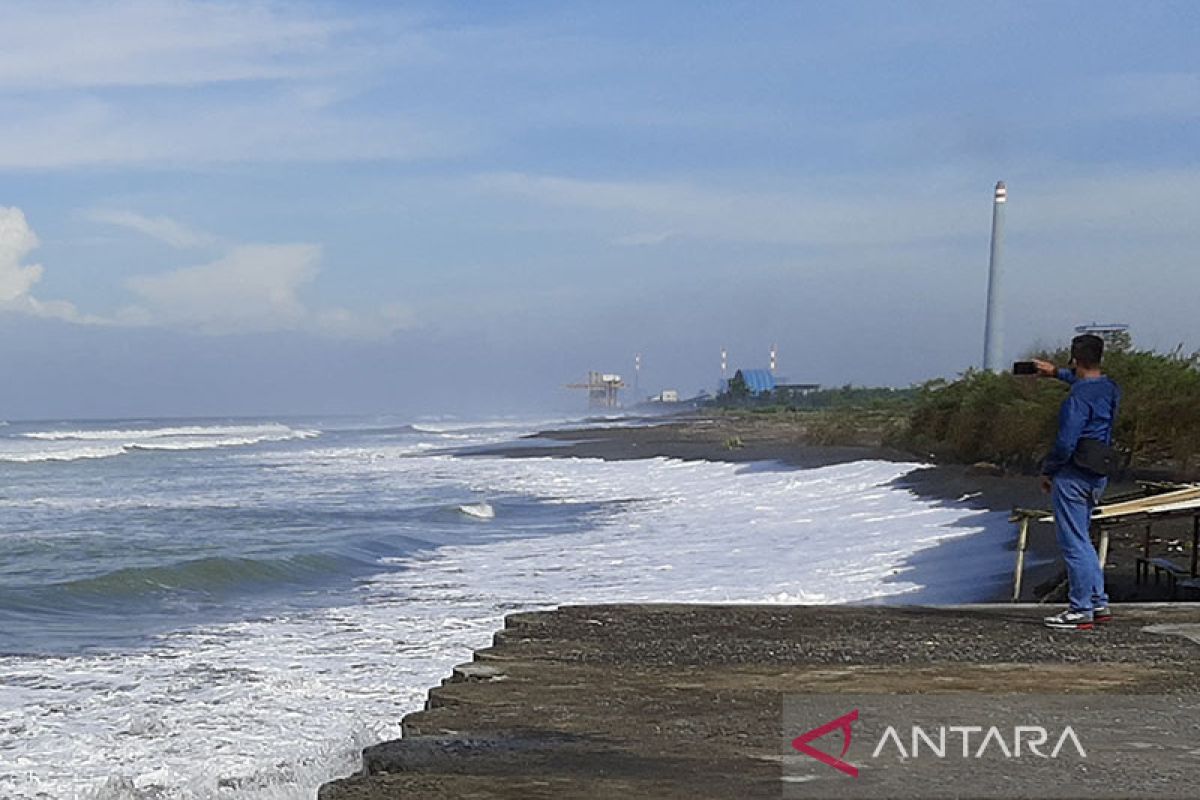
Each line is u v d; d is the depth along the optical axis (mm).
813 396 138375
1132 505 10070
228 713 9586
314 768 7789
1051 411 27594
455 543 22703
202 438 93812
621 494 34438
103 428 133625
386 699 10008
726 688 6418
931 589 14688
